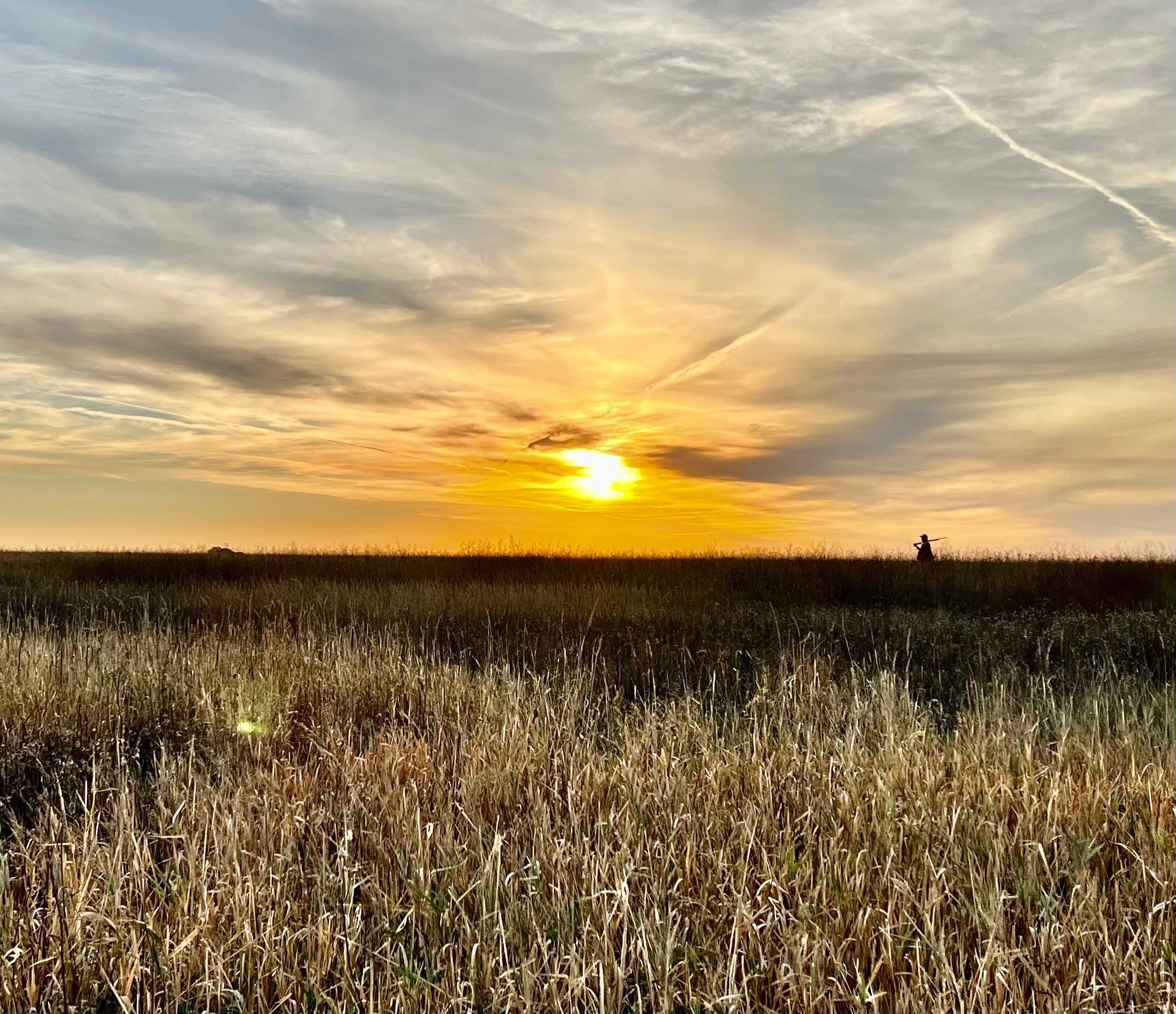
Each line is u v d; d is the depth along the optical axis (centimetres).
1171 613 1185
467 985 304
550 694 710
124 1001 298
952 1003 291
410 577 1741
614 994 299
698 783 477
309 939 326
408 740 562
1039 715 655
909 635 926
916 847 396
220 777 502
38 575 1692
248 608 1280
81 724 588
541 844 392
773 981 314
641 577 1683
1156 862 381
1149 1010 295
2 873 372
